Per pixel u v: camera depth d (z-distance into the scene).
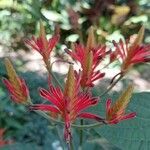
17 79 0.36
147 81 1.98
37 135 1.47
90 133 0.48
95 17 1.80
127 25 1.82
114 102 0.34
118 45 0.40
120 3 1.95
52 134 1.16
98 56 0.37
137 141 0.33
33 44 0.40
